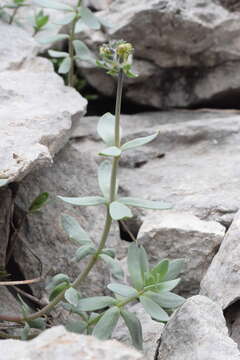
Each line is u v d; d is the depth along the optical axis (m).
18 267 3.72
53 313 3.53
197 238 3.63
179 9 4.96
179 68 5.27
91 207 4.03
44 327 3.15
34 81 4.28
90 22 4.44
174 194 4.19
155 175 4.45
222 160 4.50
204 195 4.12
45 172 4.05
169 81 5.32
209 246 3.62
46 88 4.21
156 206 2.94
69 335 2.12
